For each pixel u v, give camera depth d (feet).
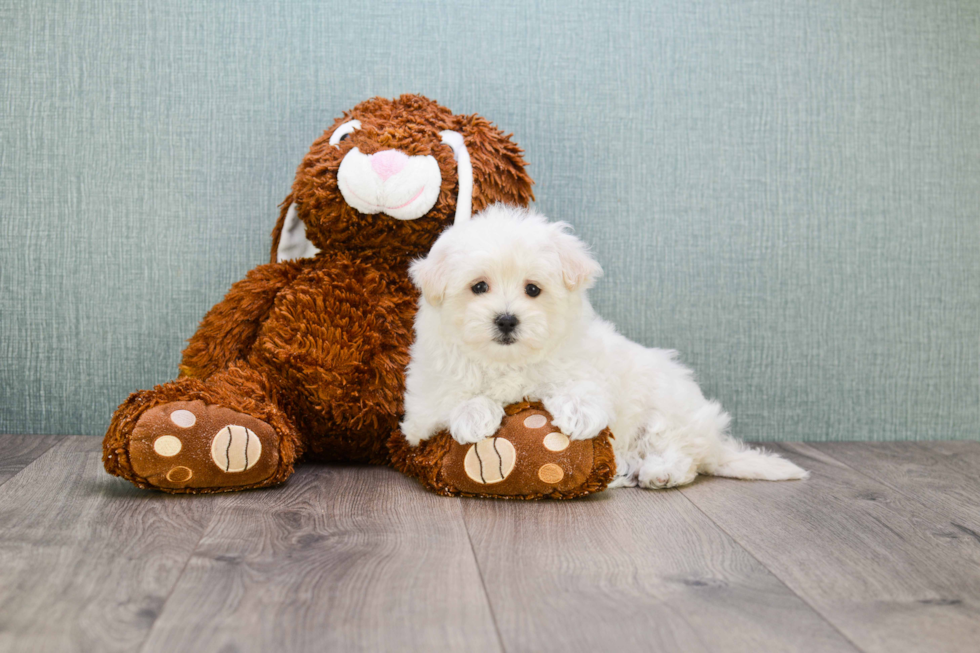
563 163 6.86
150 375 6.74
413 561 3.69
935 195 7.14
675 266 6.97
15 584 3.30
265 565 3.58
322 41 6.70
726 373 7.06
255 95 6.67
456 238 4.92
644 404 5.47
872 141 7.08
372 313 5.57
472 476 4.82
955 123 7.11
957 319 7.20
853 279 7.09
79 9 6.53
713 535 4.22
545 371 5.02
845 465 6.17
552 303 4.86
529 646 2.83
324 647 2.79
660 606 3.22
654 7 6.87
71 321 6.65
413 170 5.47
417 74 6.75
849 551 4.00
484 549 3.90
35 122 6.56
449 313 4.91
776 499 5.05
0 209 6.57
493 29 6.78
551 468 4.75
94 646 2.76
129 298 6.68
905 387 7.19
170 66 6.61
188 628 2.91
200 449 4.67
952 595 3.42
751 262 7.02
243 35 6.64
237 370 5.40
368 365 5.53
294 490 4.99
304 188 5.70
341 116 6.72
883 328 7.14
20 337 6.63
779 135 7.00
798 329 7.09
